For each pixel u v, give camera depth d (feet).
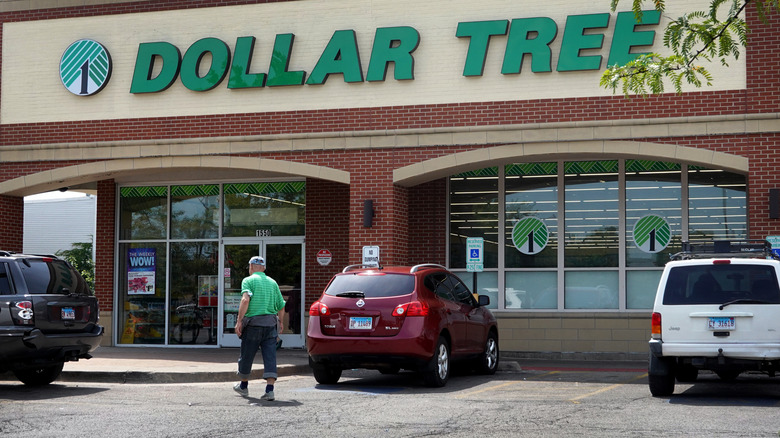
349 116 61.00
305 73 61.87
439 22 60.13
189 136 63.62
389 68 60.70
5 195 67.10
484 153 58.49
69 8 66.54
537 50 58.08
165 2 64.75
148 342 70.69
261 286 38.47
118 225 71.92
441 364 43.06
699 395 39.50
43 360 40.88
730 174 60.90
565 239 63.62
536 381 46.62
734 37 55.21
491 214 65.00
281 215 68.80
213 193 70.38
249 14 63.36
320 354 42.50
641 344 61.21
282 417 32.27
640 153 56.18
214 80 63.05
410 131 59.67
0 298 40.09
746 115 54.54
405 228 62.28
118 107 65.05
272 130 62.23
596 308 62.75
